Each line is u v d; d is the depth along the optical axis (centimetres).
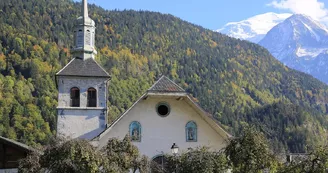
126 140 3606
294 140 15338
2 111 14325
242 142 3422
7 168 4653
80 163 3225
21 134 13575
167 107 4928
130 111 4856
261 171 3431
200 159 3541
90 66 6100
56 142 3341
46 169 3381
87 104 5912
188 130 4912
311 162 3262
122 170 3469
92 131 5819
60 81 5922
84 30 6356
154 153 4809
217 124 4838
